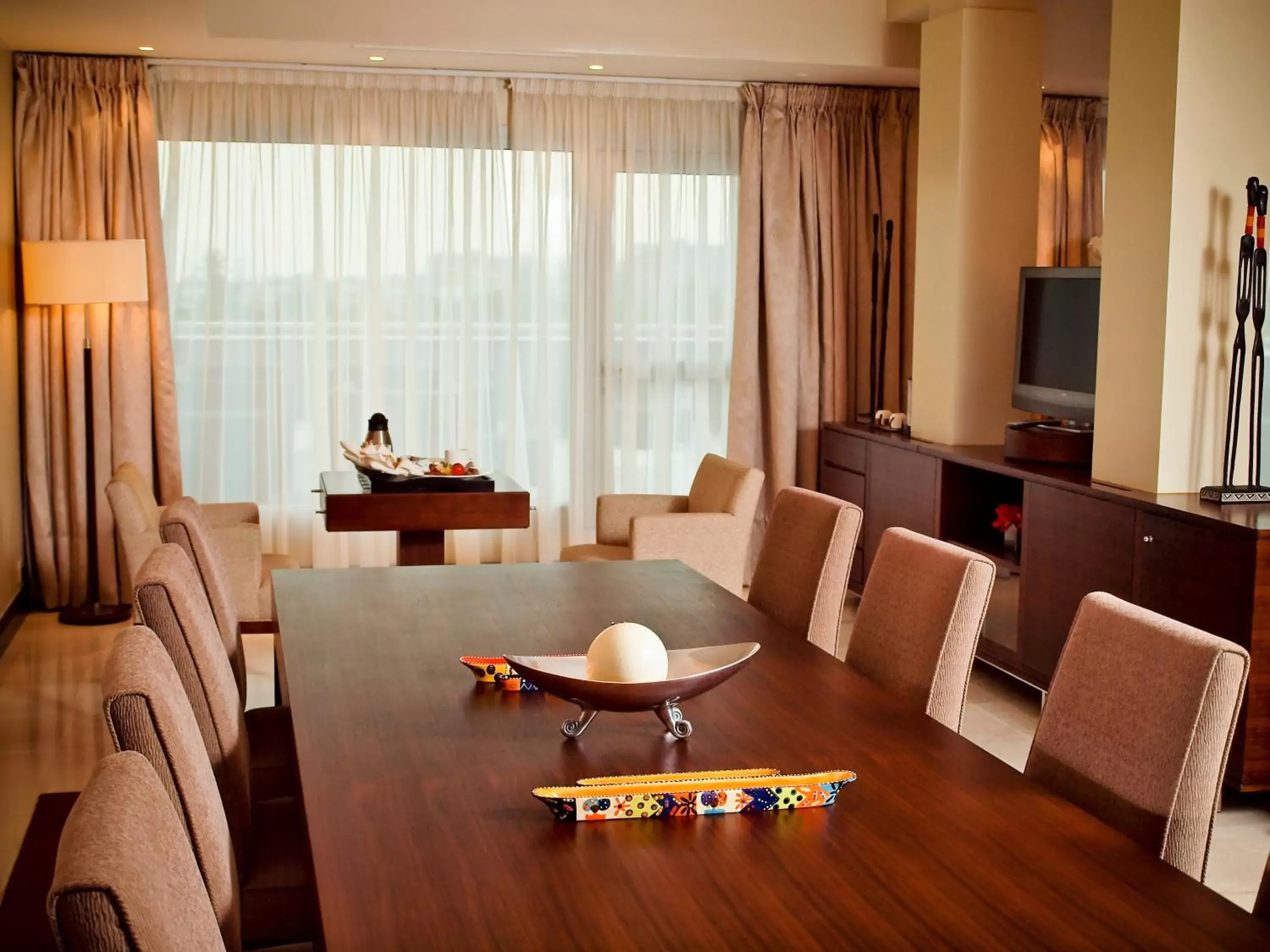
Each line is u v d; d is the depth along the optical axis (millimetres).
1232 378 4090
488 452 6738
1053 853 1637
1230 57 4129
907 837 1685
